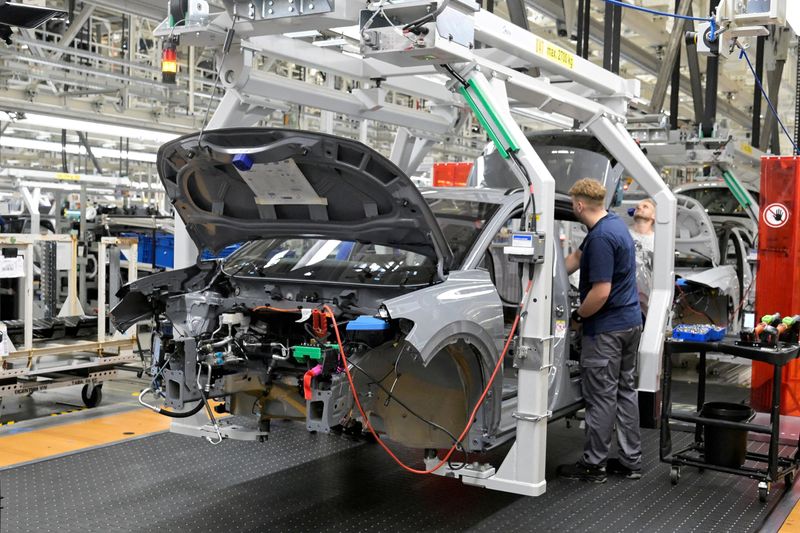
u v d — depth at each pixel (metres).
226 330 3.97
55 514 4.04
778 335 4.76
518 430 4.00
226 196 4.16
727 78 14.61
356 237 4.01
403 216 3.73
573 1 8.95
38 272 8.80
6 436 5.64
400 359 3.93
